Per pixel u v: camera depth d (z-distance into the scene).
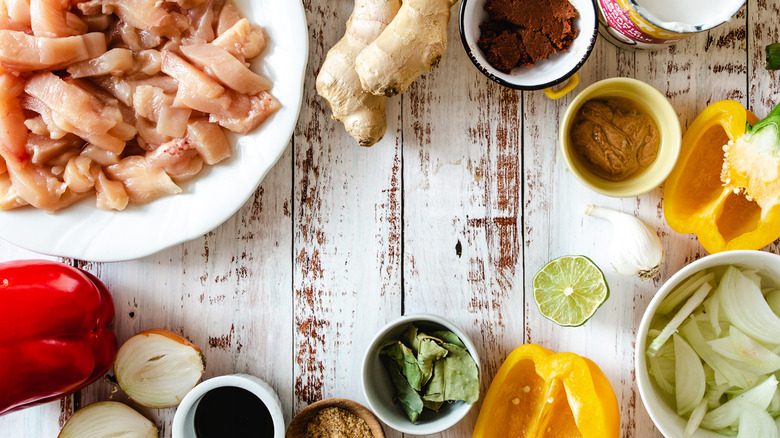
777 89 0.66
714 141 0.65
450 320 0.67
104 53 0.61
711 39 0.66
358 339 0.67
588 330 0.66
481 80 0.66
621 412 0.66
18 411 0.66
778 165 0.60
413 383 0.63
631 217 0.64
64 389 0.63
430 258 0.66
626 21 0.61
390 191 0.66
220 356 0.67
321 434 0.64
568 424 0.65
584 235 0.66
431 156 0.66
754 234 0.62
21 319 0.60
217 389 0.65
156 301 0.67
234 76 0.61
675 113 0.61
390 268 0.67
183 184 0.64
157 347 0.64
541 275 0.65
